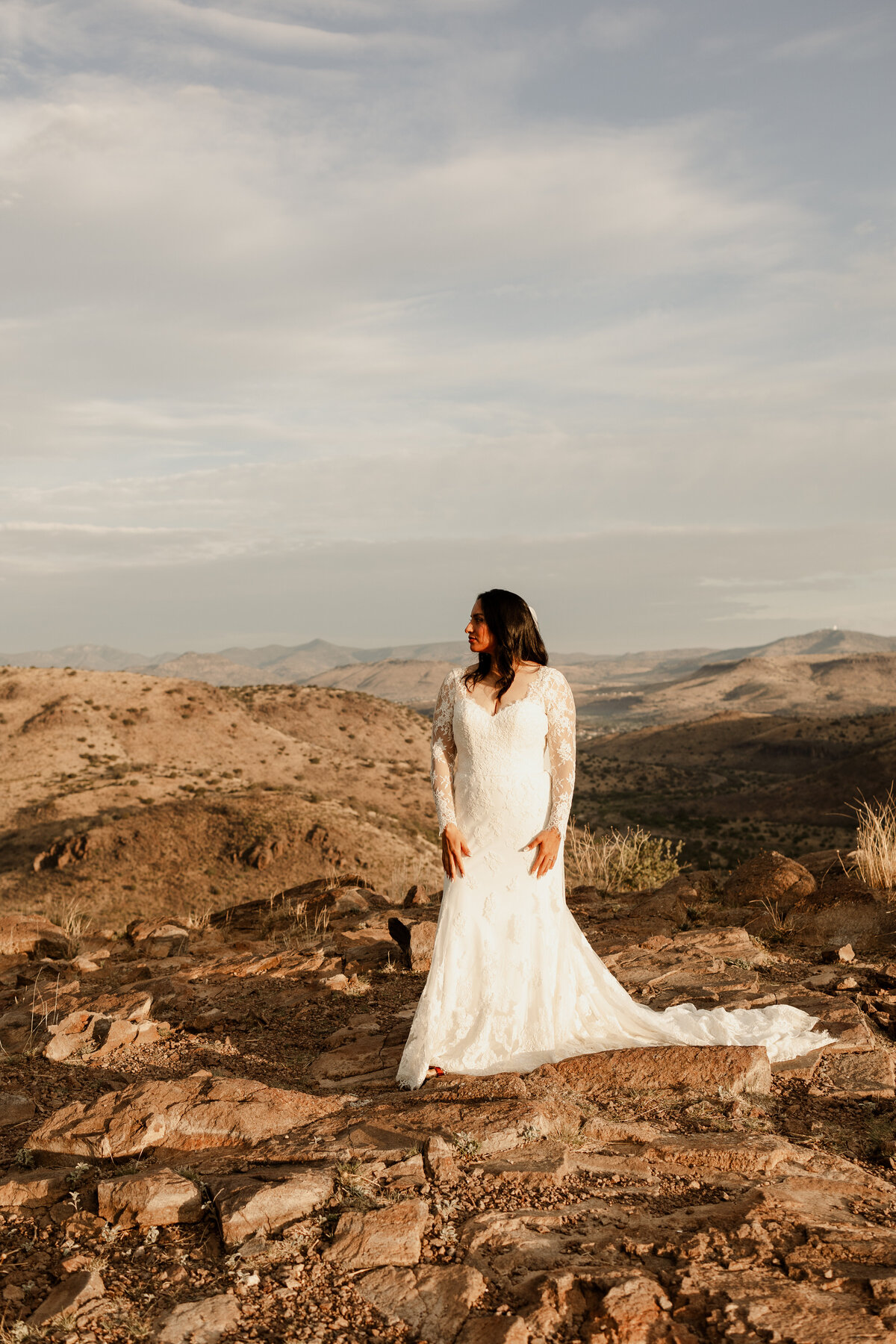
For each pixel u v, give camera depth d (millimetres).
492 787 4309
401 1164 3150
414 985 6133
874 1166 3312
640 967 6062
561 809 4383
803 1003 5082
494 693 4395
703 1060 4016
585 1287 2412
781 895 7734
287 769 96625
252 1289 2531
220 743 99188
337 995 5996
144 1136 3531
